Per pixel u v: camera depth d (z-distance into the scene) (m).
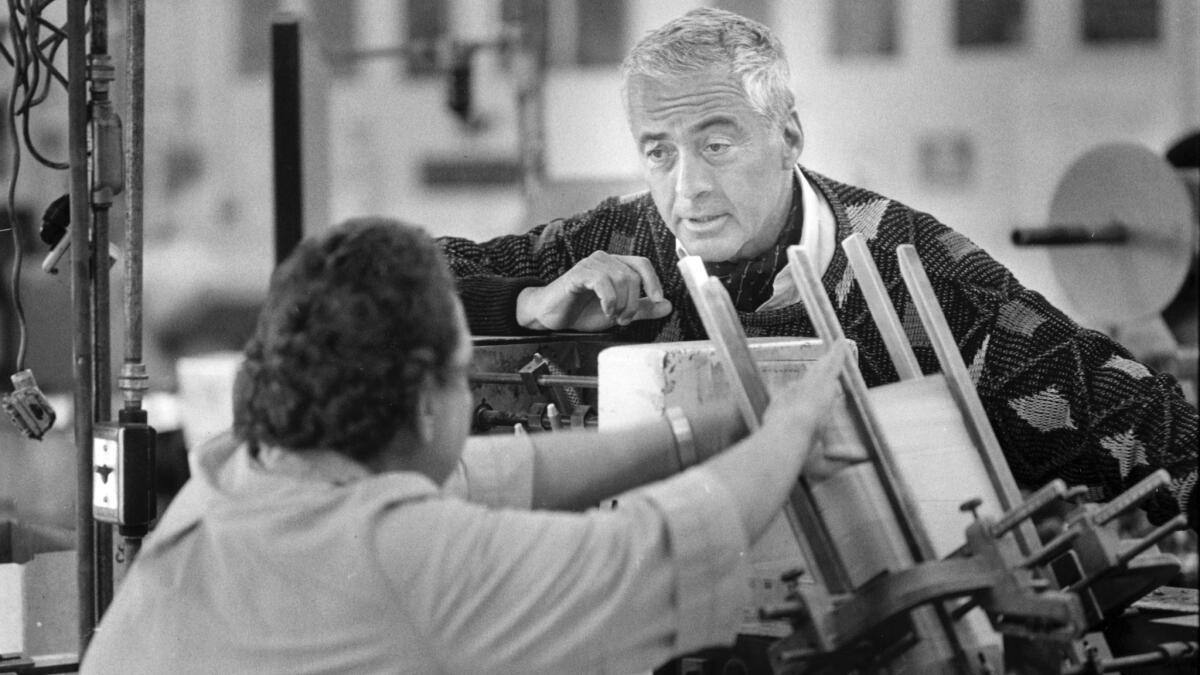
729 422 1.82
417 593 1.45
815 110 7.55
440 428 1.56
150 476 2.35
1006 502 1.79
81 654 2.38
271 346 1.53
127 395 2.39
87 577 2.39
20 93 3.11
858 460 1.62
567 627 1.43
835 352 1.65
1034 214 7.72
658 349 1.92
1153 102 7.81
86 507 2.39
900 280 2.46
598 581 1.43
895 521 1.64
